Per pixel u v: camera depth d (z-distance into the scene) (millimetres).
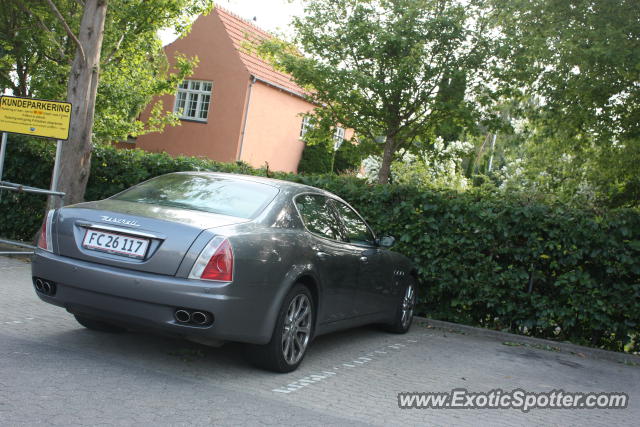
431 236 8797
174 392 4145
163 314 4301
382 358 6172
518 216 8289
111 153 11141
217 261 4312
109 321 4645
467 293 8633
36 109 9344
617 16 8969
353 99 12305
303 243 5148
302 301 5121
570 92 10586
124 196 5254
